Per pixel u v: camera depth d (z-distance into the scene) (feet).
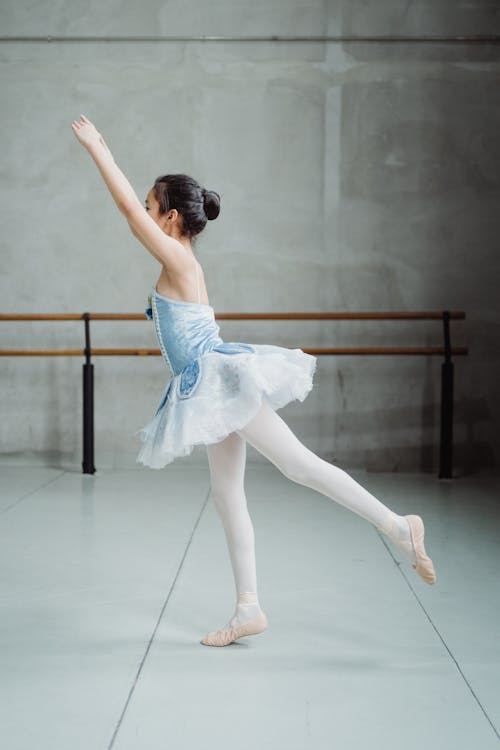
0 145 20.95
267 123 20.88
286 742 6.60
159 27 20.84
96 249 21.03
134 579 11.32
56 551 12.78
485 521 15.02
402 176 20.80
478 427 20.84
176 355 8.64
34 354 20.43
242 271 21.01
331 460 21.02
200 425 8.09
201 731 6.80
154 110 20.93
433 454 20.86
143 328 21.09
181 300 8.69
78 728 6.86
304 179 20.89
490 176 20.74
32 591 10.78
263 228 20.95
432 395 20.85
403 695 7.54
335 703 7.36
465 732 6.80
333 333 20.98
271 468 20.89
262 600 10.43
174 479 19.33
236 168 20.95
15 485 18.44
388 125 20.75
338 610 10.05
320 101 20.80
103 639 9.03
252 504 16.44
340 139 20.81
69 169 20.97
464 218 20.79
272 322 21.03
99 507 16.11
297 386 8.52
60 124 20.95
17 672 8.09
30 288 21.11
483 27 20.58
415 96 20.72
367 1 20.66
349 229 20.88
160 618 9.73
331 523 14.79
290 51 20.79
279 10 20.79
